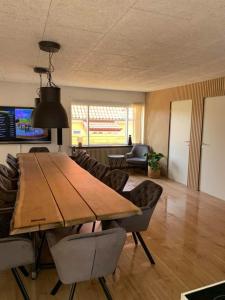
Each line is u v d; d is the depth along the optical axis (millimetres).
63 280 1597
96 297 1996
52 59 3447
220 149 4582
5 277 2223
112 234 1556
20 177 2922
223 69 3844
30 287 2094
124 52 3004
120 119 7191
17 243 1650
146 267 2402
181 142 5664
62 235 1988
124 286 2129
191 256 2611
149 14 1926
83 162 4441
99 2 1750
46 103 3090
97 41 2625
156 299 1987
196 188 5199
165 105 6227
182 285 2154
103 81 5250
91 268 1602
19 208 1903
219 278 2254
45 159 4238
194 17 1960
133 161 6387
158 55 3086
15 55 3277
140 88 6266
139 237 2453
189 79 4773
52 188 2467
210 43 2596
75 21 2105
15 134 6004
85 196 2227
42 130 6227
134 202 2559
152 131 6840
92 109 6828
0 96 5789
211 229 3275
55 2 1767
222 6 1767
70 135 6566
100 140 7059
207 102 4855
